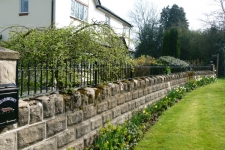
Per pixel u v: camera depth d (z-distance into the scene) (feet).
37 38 11.91
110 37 13.84
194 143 13.61
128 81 17.39
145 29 108.27
